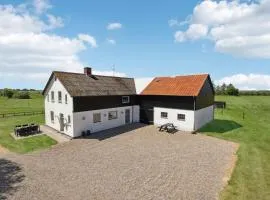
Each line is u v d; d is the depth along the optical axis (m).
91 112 27.44
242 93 109.25
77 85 27.42
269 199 11.75
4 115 43.03
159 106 32.31
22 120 37.34
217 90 106.06
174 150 20.78
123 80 36.97
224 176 14.95
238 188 13.02
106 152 20.19
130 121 34.47
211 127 30.70
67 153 19.89
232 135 26.73
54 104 29.31
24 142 23.22
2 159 18.30
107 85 31.91
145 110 34.62
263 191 12.65
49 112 30.98
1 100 87.81
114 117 31.31
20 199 11.98
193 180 14.38
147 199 12.09
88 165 17.02
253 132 28.56
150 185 13.71
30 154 19.61
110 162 17.64
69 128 25.94
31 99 93.38
